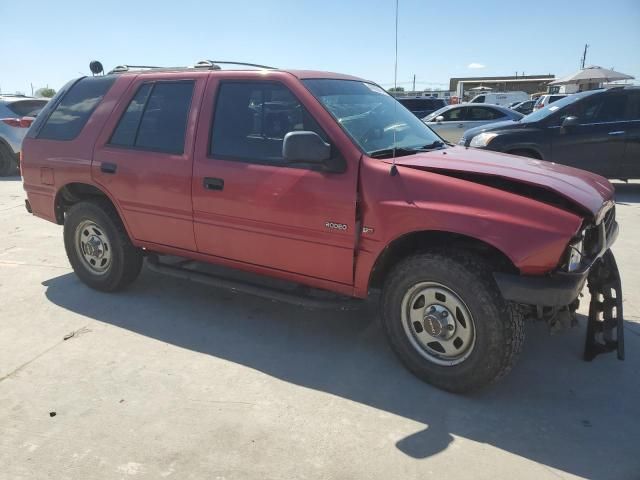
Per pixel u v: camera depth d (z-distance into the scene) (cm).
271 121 357
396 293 323
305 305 356
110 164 425
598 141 873
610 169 884
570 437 277
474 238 303
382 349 373
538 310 296
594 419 293
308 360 358
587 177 353
